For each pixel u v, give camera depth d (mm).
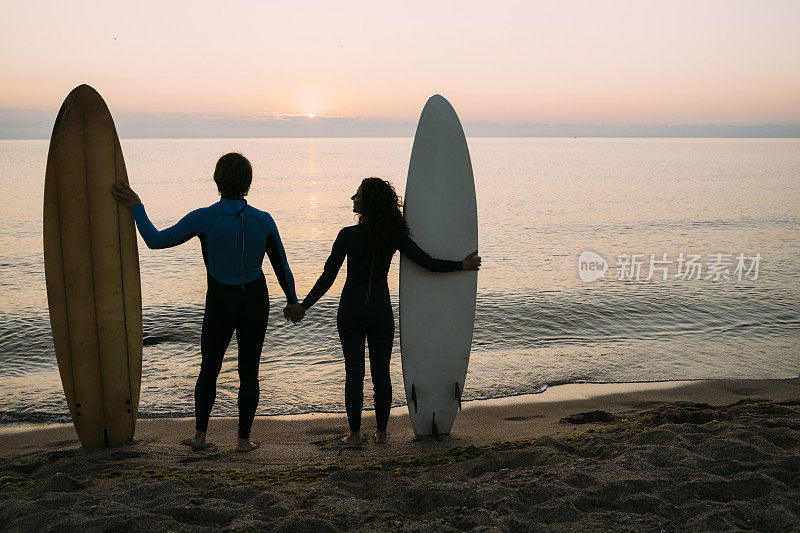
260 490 2457
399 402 5762
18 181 53031
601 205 35594
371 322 3676
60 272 3580
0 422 5227
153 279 13281
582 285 12617
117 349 3697
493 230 24391
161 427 5004
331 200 41531
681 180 61438
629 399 5863
